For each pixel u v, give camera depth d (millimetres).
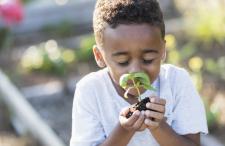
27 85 6645
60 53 7008
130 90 2670
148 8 2559
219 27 6777
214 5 6785
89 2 8727
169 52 6441
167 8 8688
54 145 5215
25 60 7043
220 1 6621
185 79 2822
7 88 6266
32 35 8258
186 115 2789
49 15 8555
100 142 2773
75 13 8641
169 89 2785
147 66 2539
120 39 2506
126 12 2531
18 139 5629
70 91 6453
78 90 2820
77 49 7586
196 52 6906
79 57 7043
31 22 8453
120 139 2596
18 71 6980
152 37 2510
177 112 2805
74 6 8656
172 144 2658
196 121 2791
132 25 2514
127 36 2500
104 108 2768
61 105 6234
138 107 2543
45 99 6367
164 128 2627
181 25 7715
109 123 2768
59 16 8602
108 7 2576
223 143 5172
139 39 2494
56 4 8648
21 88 6594
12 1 6645
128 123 2527
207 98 5773
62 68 6801
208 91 5945
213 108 5469
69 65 6914
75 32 8266
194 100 2812
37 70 6934
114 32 2521
